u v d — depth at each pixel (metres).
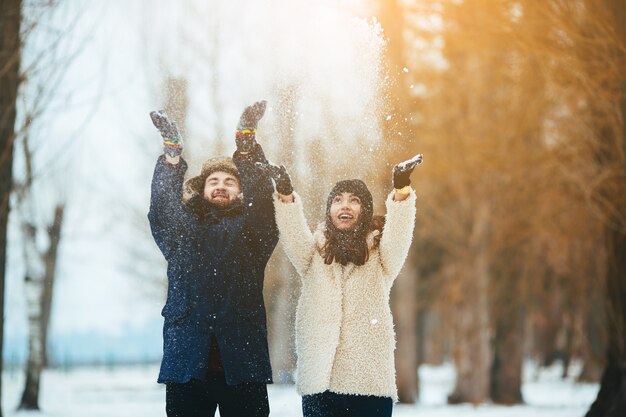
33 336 30.00
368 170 12.90
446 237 33.94
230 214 7.80
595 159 17.88
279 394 29.94
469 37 18.67
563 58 15.69
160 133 7.93
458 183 32.16
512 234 30.75
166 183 7.93
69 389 44.16
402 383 34.56
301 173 13.35
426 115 29.25
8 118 16.42
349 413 7.69
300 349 7.81
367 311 7.76
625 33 14.66
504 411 24.73
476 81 28.38
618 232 15.24
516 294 32.97
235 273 7.64
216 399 7.65
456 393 34.22
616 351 14.59
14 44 16.25
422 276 39.03
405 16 20.42
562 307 32.44
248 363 7.51
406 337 34.81
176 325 7.57
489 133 27.55
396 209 7.73
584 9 14.91
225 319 7.53
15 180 18.73
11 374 53.44
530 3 15.48
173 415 7.62
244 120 7.90
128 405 30.33
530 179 26.11
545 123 24.33
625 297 14.87
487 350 33.75
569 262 29.66
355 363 7.67
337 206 7.86
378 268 7.85
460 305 34.12
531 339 50.31
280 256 26.11
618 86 15.31
